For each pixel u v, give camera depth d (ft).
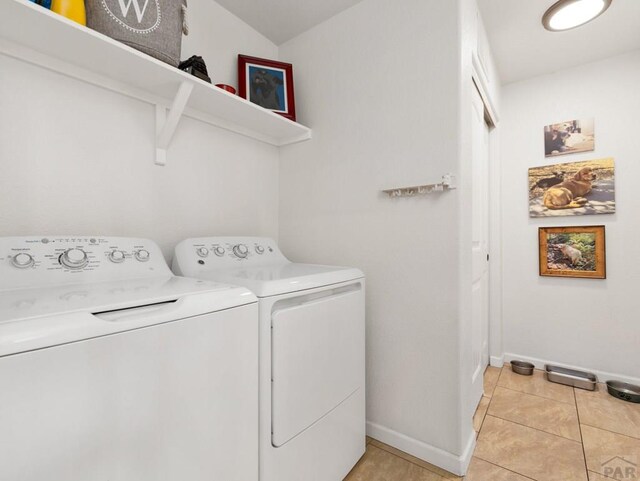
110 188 4.08
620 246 6.98
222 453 2.68
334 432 3.99
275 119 5.41
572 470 4.30
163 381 2.27
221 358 2.68
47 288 2.85
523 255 8.09
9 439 1.62
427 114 4.64
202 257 4.40
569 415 5.71
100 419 1.95
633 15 5.77
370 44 5.27
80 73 3.73
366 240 5.30
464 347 4.50
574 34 6.34
